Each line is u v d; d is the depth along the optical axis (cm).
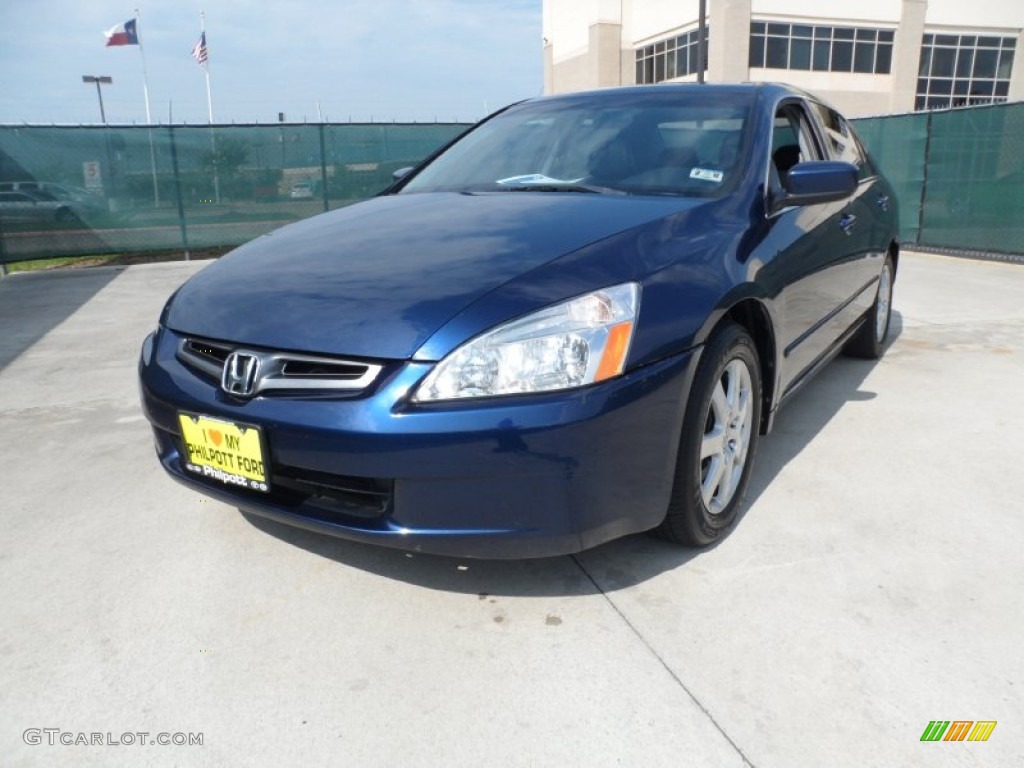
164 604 222
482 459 187
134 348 555
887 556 241
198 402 217
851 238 369
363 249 242
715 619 210
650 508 212
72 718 178
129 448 349
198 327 227
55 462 333
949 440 337
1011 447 329
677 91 335
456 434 186
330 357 199
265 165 1198
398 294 207
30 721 178
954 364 459
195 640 205
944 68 3347
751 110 308
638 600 218
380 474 191
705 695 181
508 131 349
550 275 206
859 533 255
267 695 185
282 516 212
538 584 227
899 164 1079
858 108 3253
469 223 252
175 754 167
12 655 201
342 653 199
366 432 190
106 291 846
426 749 167
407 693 184
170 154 1142
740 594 221
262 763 164
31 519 277
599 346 194
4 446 354
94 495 297
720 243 243
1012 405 383
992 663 191
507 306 196
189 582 233
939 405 383
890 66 3253
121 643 205
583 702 180
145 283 906
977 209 958
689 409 219
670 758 163
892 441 336
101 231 1119
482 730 172
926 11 3234
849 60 3192
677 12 3269
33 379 474
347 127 1230
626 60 3662
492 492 190
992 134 929
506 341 191
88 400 427
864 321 446
